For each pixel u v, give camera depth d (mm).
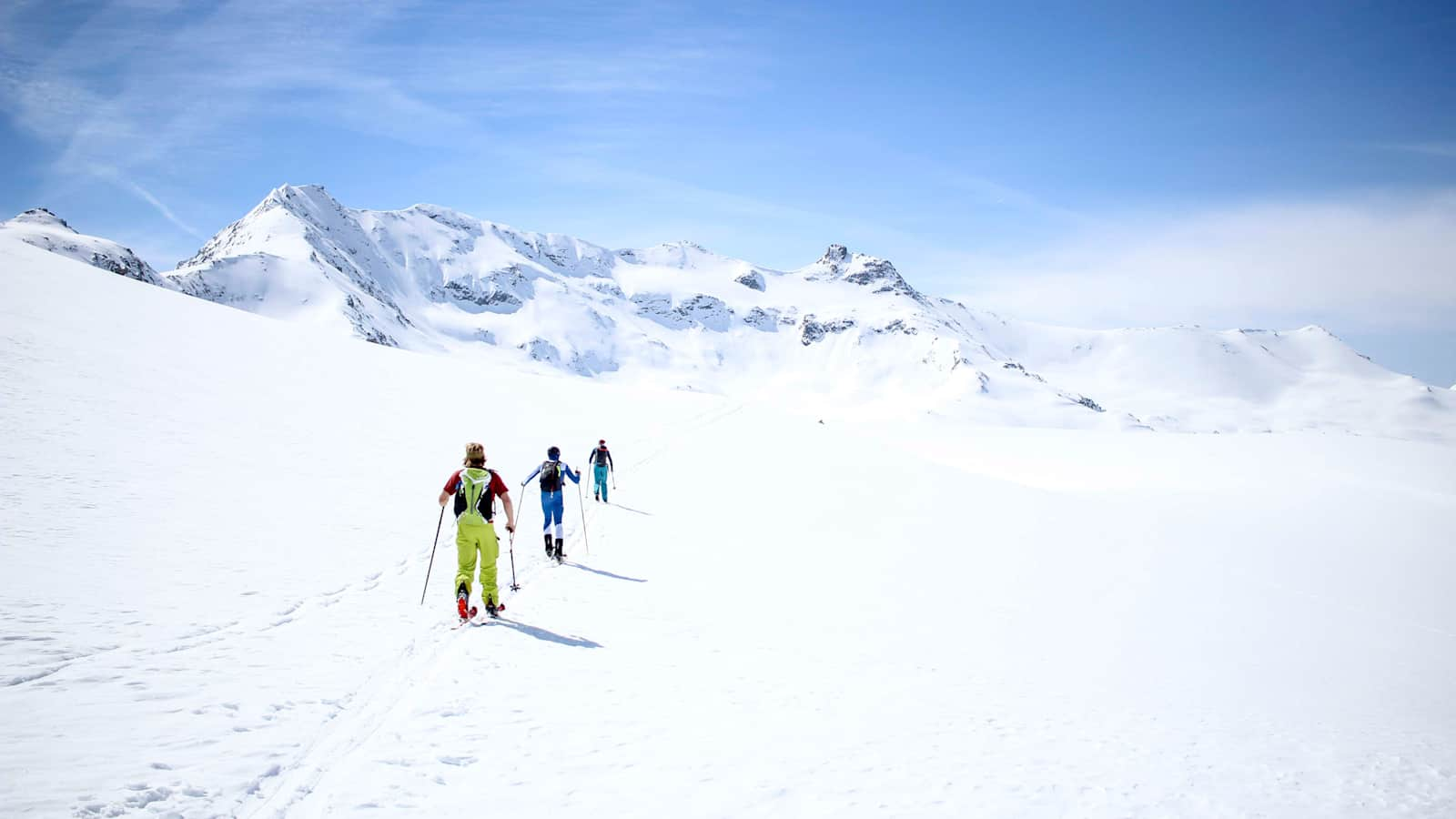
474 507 9578
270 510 14328
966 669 9617
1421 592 24562
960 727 7207
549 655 8266
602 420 39094
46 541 10328
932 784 5691
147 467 15570
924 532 21422
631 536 17156
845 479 30375
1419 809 6355
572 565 13734
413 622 9234
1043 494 33656
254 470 17250
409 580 11406
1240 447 57844
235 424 21422
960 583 15703
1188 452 56625
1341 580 25031
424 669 7523
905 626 11648
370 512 15469
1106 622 14164
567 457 27484
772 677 8266
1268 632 15906
